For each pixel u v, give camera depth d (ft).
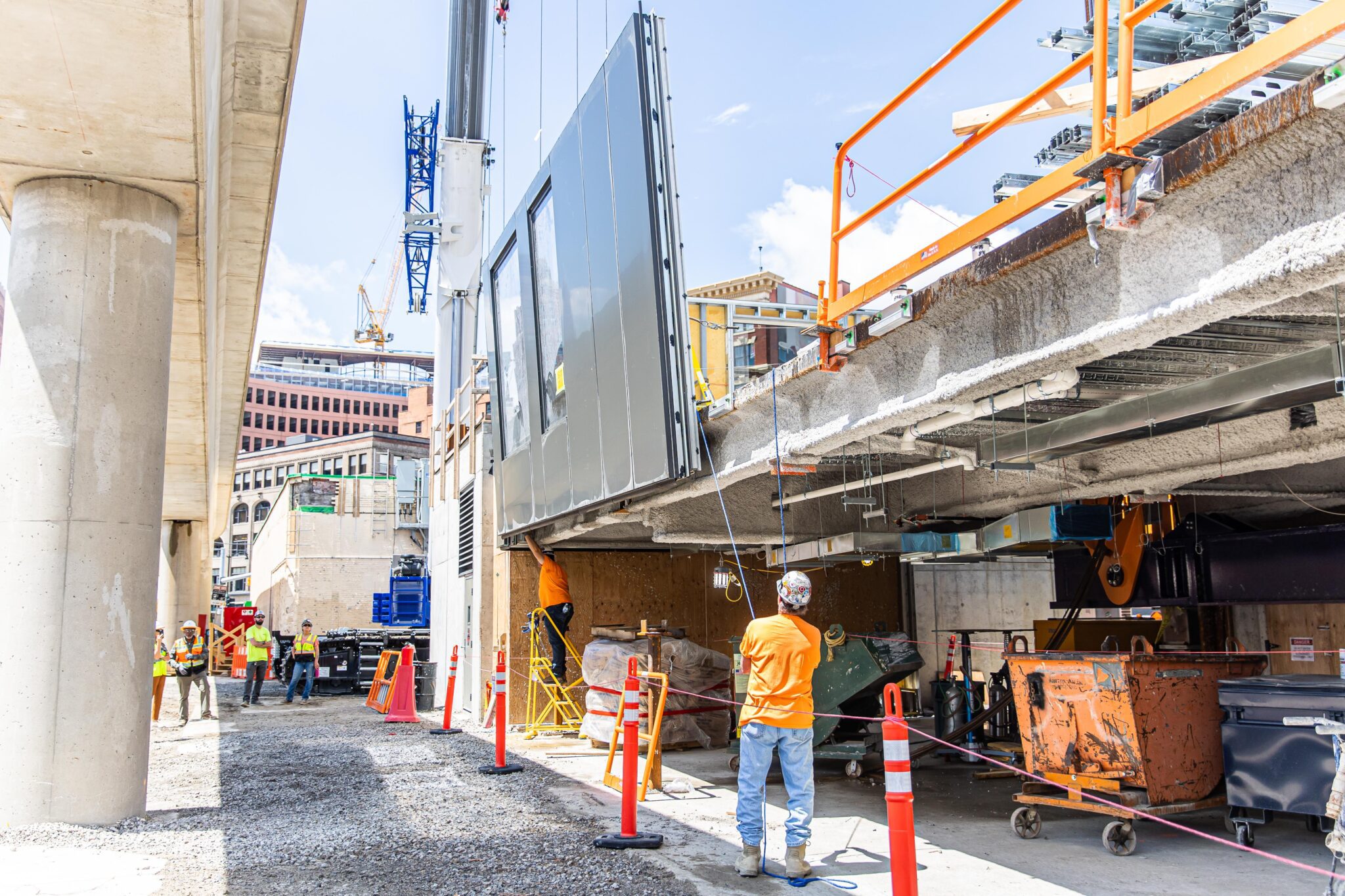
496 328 49.16
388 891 19.72
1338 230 10.99
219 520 194.39
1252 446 24.97
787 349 38.99
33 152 27.43
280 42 31.99
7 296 28.81
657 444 27.78
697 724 43.52
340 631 89.35
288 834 25.43
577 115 32.81
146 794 28.81
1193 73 14.23
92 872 21.17
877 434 22.62
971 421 22.85
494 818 27.50
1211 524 30.55
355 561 168.55
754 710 21.15
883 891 19.70
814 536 38.91
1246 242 12.30
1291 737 22.06
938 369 19.19
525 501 44.45
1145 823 26.48
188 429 70.23
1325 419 22.65
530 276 40.47
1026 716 25.99
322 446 400.26
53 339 27.94
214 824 26.84
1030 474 31.19
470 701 61.41
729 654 52.21
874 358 21.39
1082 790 24.32
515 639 51.01
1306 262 11.38
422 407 427.74
